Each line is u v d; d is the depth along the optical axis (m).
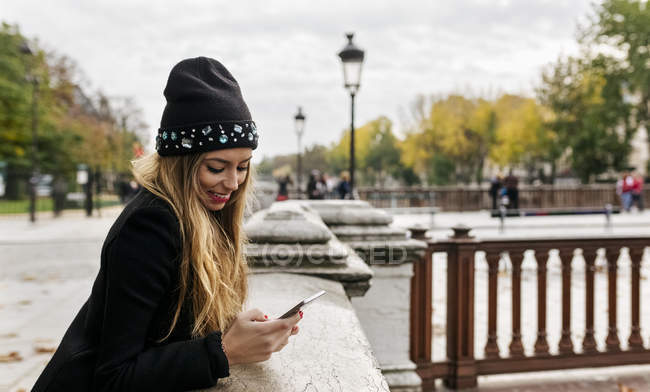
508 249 3.48
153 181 0.99
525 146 37.66
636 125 32.84
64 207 21.61
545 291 3.55
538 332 3.56
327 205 3.12
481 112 43.62
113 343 0.84
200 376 0.86
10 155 30.44
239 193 1.13
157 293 0.87
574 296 6.16
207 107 0.94
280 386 0.98
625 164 33.72
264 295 1.73
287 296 1.72
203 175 0.97
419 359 3.38
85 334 0.92
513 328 3.53
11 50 29.83
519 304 3.52
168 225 0.90
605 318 5.18
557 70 34.03
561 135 34.94
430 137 47.94
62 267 8.04
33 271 7.69
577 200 22.41
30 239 11.90
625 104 32.38
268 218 2.29
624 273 7.62
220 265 1.08
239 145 0.96
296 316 0.99
